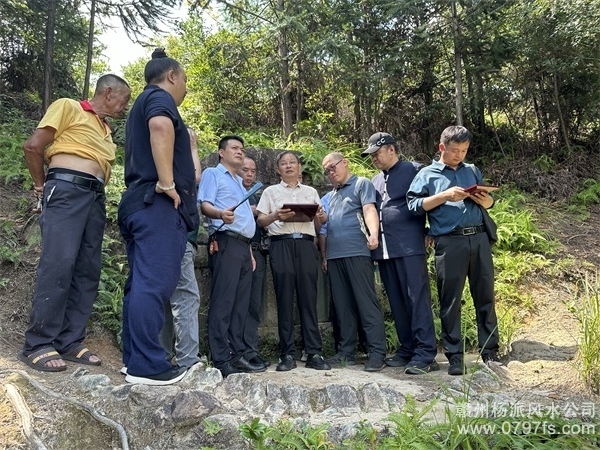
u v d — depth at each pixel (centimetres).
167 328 357
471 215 372
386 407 297
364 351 461
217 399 278
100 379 282
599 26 706
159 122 280
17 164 498
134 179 298
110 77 334
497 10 721
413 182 391
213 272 365
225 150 380
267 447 246
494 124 858
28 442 238
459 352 372
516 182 765
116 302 383
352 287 405
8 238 413
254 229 378
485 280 375
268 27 795
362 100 838
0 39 752
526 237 587
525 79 791
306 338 399
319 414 288
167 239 288
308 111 905
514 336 462
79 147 317
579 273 557
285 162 414
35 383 272
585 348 332
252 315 398
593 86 793
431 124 839
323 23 797
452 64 812
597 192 721
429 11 775
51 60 720
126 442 250
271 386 298
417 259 393
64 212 307
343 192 422
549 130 834
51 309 301
